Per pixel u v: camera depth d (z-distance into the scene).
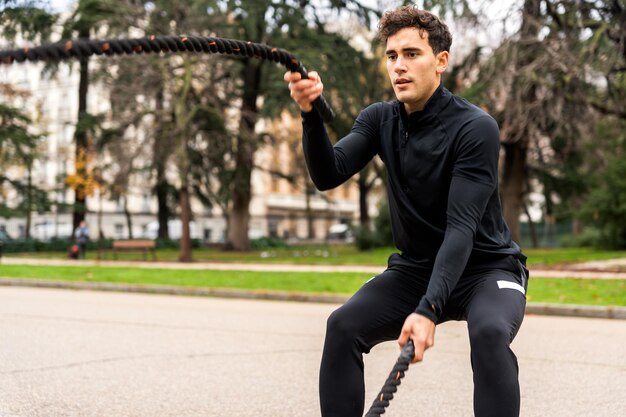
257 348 7.88
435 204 3.03
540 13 20.89
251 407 5.35
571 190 33.72
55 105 58.50
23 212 38.03
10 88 38.00
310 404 5.45
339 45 31.17
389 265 3.24
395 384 2.37
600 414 5.20
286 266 22.38
